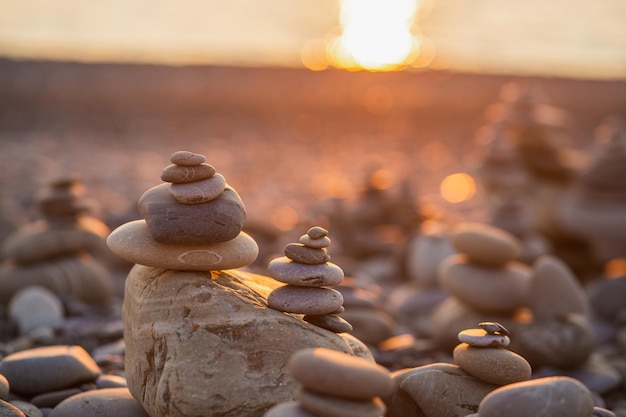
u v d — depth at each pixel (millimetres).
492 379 886
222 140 4824
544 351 1218
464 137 5332
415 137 5301
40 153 3998
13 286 1468
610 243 1958
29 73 6902
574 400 767
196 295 874
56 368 998
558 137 2113
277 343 856
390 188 2324
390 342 1335
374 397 750
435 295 1618
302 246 894
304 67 8672
